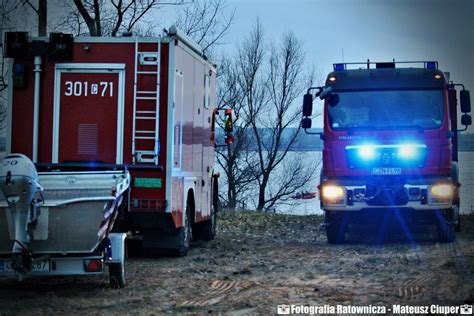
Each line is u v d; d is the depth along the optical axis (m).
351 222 37.47
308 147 99.19
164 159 29.09
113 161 29.27
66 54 29.41
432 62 37.12
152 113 29.08
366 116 35.75
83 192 23.14
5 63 47.19
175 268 28.61
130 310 20.39
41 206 21.16
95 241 21.48
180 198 30.84
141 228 30.83
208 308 20.56
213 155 38.94
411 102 35.75
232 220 54.69
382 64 37.22
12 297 22.44
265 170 98.12
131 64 29.27
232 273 27.08
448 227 36.19
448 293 22.02
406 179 35.25
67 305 21.02
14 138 29.70
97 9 58.12
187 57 31.64
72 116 29.47
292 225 51.22
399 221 37.28
